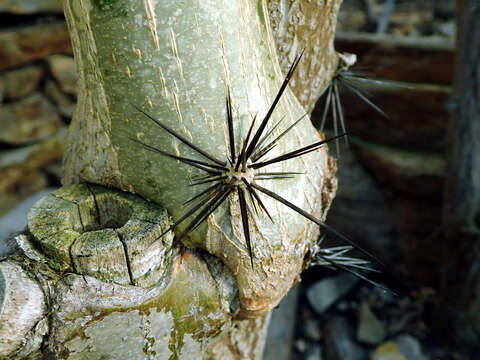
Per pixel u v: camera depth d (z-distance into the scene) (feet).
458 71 2.10
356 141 2.74
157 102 0.72
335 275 2.90
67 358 0.74
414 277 2.83
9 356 0.71
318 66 0.99
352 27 3.08
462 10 2.00
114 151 0.79
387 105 2.57
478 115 2.06
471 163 2.15
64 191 0.86
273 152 0.77
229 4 0.70
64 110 2.85
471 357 2.41
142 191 0.80
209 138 0.73
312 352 2.56
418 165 2.56
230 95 0.72
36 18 2.60
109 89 0.73
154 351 0.78
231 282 0.84
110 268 0.75
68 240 0.75
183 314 0.80
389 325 2.61
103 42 0.70
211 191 0.73
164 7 0.67
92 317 0.74
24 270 0.75
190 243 0.81
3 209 2.74
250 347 1.12
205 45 0.69
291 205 0.69
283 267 0.82
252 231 0.77
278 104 0.79
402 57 2.49
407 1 3.24
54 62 2.70
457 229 2.29
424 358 2.44
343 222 2.88
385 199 2.77
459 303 2.37
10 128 2.65
